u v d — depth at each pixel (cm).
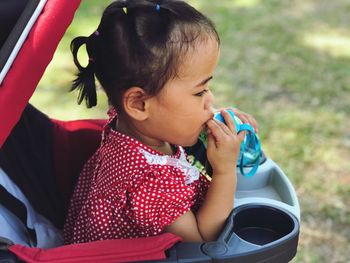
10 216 142
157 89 126
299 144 292
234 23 441
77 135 162
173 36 124
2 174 145
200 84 127
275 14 462
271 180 155
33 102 325
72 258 112
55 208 158
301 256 228
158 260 113
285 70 368
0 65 108
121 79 128
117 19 128
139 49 124
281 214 132
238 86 348
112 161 135
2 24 118
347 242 235
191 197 133
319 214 248
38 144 157
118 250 114
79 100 142
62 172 161
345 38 418
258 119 313
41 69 110
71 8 111
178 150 142
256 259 117
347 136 300
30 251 113
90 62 135
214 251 115
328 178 269
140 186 130
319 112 321
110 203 134
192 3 482
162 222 130
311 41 412
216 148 133
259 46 402
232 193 134
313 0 496
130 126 137
